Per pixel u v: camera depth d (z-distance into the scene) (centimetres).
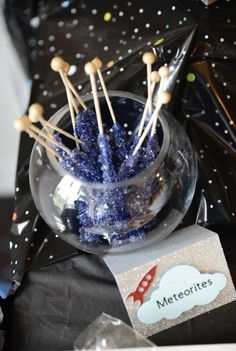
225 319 38
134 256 37
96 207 34
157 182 34
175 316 37
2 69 81
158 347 33
